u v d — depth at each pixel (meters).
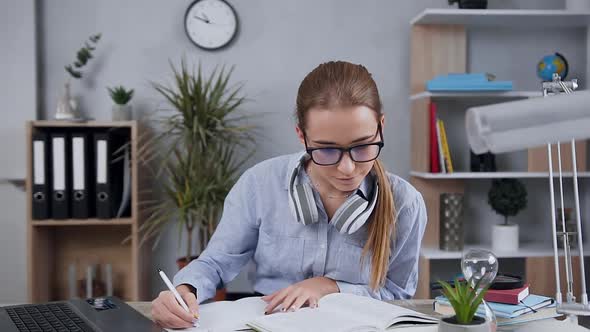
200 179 2.77
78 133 2.78
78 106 3.11
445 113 3.16
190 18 3.10
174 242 3.14
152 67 3.12
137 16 3.12
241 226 1.52
